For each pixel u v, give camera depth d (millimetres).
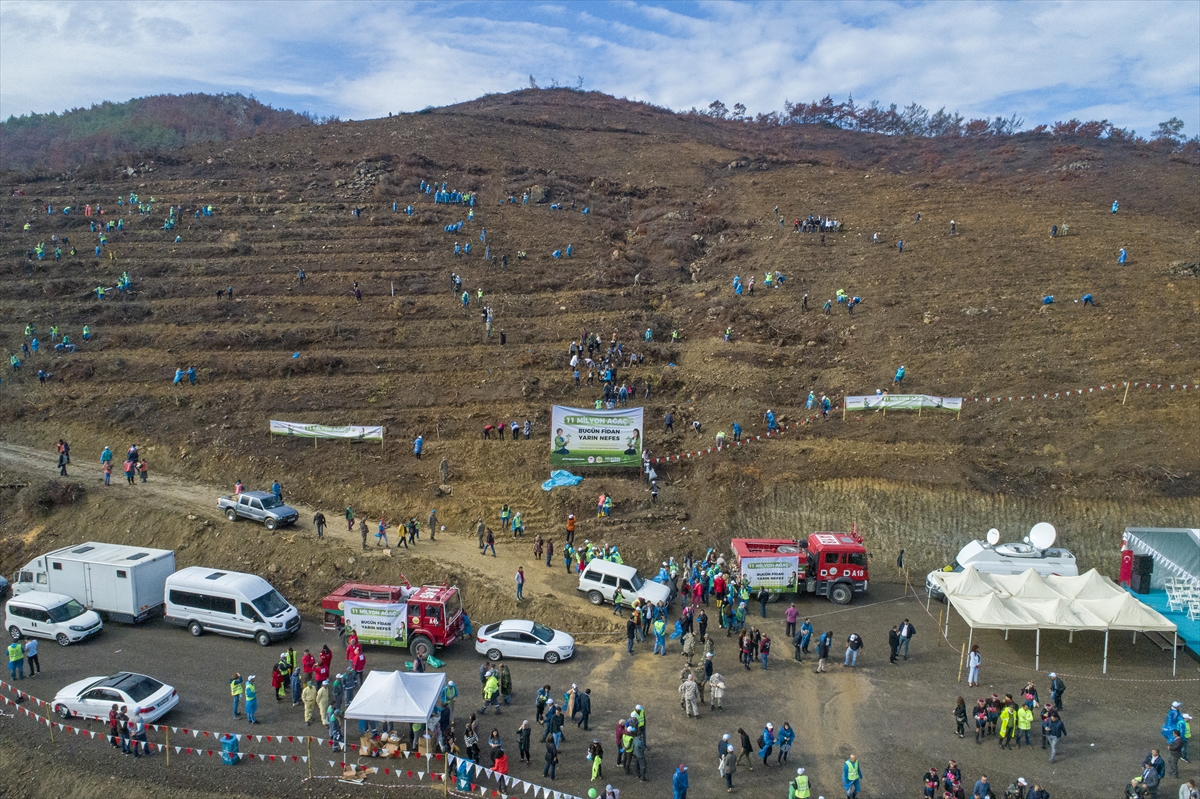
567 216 74562
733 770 21375
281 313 56156
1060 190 82250
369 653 28844
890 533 36656
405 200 74625
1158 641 29234
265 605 29938
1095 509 36062
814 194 79500
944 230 65938
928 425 41719
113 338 52781
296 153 85250
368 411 46062
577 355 49750
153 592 31500
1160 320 47812
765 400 45750
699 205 78125
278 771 22000
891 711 24953
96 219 69250
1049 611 27109
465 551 36062
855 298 54969
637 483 40188
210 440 43344
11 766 22703
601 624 30797
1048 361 45656
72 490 39000
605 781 21594
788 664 28031
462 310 56812
